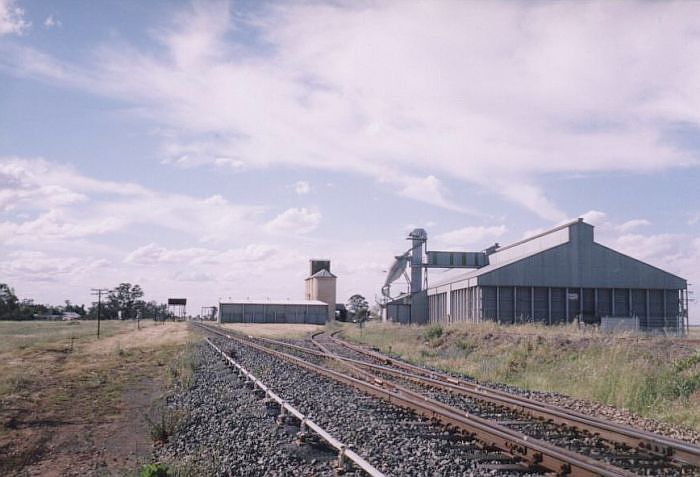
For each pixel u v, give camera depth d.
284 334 61.91
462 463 9.32
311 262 139.88
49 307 176.25
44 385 19.89
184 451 10.57
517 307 59.03
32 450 11.42
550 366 23.53
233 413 13.92
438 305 74.81
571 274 59.69
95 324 99.06
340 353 34.75
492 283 58.69
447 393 17.66
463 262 80.69
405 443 10.60
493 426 11.00
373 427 11.93
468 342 33.41
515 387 20.41
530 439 9.91
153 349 37.62
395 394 15.28
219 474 8.93
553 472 8.90
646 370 18.28
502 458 9.66
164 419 12.54
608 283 59.91
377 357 31.55
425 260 80.81
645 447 10.18
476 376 23.94
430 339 38.50
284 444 10.66
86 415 14.95
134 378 22.31
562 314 59.25
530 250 68.00
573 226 60.19
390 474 8.72
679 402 15.40
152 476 8.21
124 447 11.65
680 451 9.54
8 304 149.00
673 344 24.16
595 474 8.09
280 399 14.09
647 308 60.12
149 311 173.62
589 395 17.59
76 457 11.01
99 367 26.06
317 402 15.27
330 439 9.96
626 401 16.11
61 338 51.44
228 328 80.38
